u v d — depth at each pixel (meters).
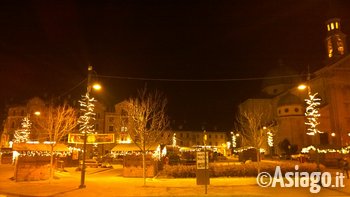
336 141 66.50
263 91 102.50
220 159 73.19
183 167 29.23
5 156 51.38
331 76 69.94
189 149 61.69
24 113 70.75
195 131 121.44
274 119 87.94
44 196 18.64
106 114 80.31
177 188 21.50
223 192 19.48
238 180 26.27
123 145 35.28
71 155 45.16
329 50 76.56
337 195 18.73
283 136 77.25
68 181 26.38
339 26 76.62
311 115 57.31
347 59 70.38
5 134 61.78
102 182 25.52
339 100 68.69
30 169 26.69
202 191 19.92
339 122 67.38
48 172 27.69
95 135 27.56
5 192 20.14
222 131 123.19
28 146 30.44
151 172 30.02
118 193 19.44
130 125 36.28
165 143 49.78
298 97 78.50
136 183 24.67
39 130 53.12
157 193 19.25
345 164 27.73
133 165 30.36
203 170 18.95
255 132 42.97
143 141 24.61
